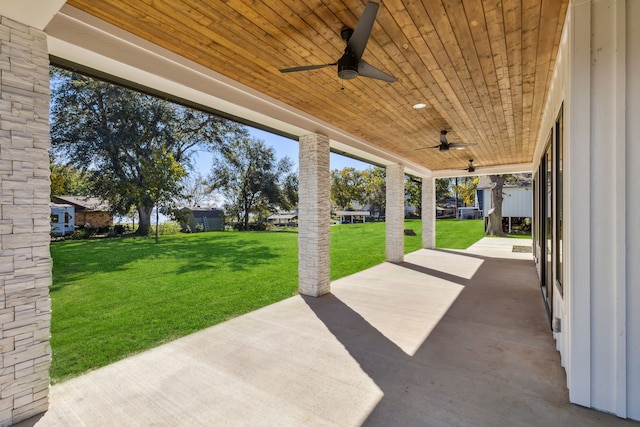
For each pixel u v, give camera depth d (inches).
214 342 132.8
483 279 246.5
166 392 96.7
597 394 84.4
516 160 345.7
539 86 146.4
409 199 1262.3
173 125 739.4
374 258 385.7
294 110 177.3
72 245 549.6
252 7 89.9
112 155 666.2
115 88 651.5
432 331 142.6
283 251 484.1
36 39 86.1
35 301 87.2
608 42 82.1
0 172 80.5
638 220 79.7
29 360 85.7
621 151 81.2
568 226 90.1
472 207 1488.7
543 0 87.0
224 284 265.6
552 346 125.2
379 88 149.6
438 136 239.5
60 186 633.0
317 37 106.3
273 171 990.4
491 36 105.3
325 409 87.3
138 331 158.7
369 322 154.9
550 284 155.9
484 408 86.3
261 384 100.5
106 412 87.4
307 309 175.8
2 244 81.2
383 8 90.0
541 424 79.2
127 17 95.3
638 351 79.7
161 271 328.8
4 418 81.4
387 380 101.8
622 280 81.2
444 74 134.0
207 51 116.0
